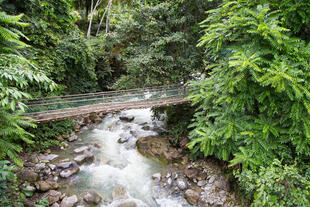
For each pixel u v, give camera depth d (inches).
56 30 264.1
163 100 231.8
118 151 223.9
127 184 169.5
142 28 237.8
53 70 241.1
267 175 108.3
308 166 117.4
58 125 241.6
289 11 104.3
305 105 94.6
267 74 90.8
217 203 144.4
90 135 262.8
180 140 233.0
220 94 147.8
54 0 253.3
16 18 75.7
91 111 188.1
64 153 206.5
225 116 139.6
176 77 247.6
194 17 245.6
